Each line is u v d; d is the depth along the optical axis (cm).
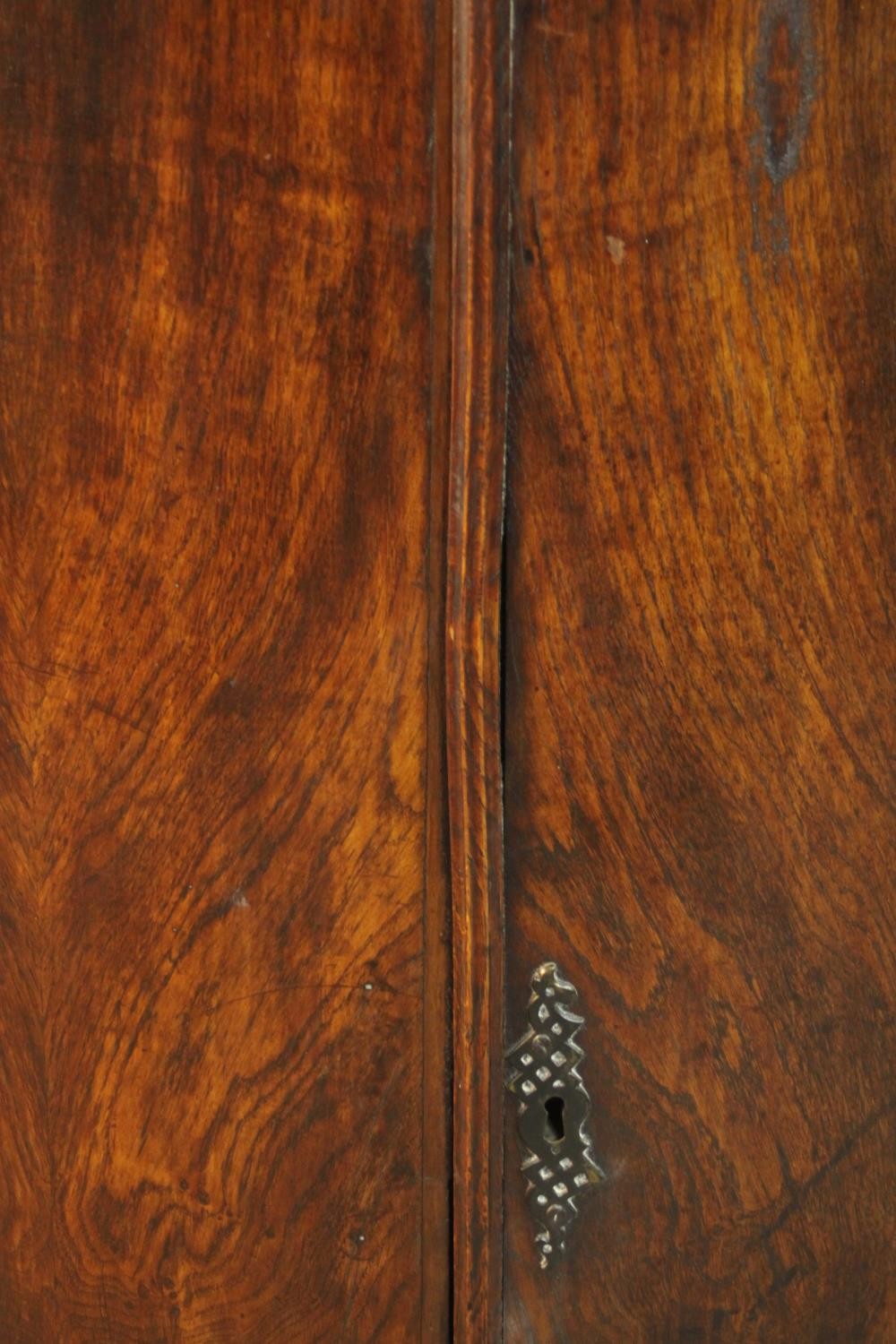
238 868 104
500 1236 108
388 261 97
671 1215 109
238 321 97
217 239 96
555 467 100
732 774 104
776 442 100
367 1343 110
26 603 99
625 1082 107
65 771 101
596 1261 109
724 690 103
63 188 94
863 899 105
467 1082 105
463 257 96
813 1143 108
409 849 104
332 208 96
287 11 94
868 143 96
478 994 104
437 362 99
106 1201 107
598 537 101
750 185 96
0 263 95
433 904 105
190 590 100
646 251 97
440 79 95
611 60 95
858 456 100
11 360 96
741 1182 108
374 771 103
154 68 94
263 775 103
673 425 100
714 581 101
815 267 97
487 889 103
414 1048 106
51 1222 107
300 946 105
